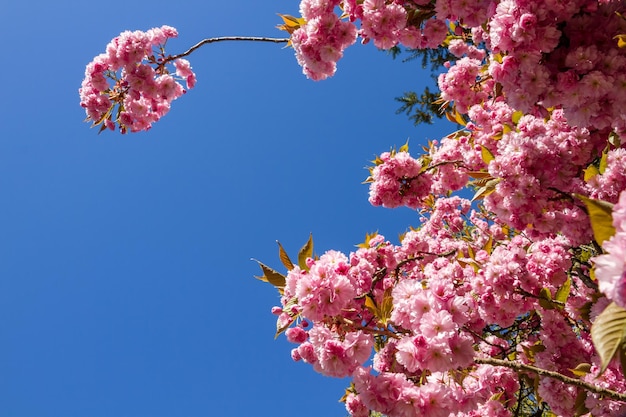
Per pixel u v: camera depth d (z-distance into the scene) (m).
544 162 3.49
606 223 1.31
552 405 3.71
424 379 2.72
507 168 3.53
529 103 3.04
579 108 2.99
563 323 3.88
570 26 2.97
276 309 3.26
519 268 3.84
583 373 3.33
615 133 3.59
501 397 4.48
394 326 3.05
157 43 5.06
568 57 2.93
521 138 3.54
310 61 3.94
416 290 2.64
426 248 5.70
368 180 5.47
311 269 2.77
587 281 3.77
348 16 3.99
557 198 3.52
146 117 5.32
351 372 2.63
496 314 3.89
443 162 5.42
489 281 3.89
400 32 4.07
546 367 3.78
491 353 4.86
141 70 4.96
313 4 3.81
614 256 1.16
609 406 3.29
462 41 6.04
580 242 3.66
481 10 3.69
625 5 2.91
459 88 5.45
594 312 2.00
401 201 5.24
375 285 4.17
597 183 3.42
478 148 5.36
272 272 3.28
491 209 4.07
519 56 2.97
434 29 4.11
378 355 3.25
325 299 2.72
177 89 5.28
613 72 2.87
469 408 2.66
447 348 2.29
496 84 3.58
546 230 3.64
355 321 2.97
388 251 4.47
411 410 2.42
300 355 2.96
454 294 2.54
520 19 2.85
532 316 4.73
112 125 5.25
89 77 5.04
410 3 4.05
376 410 2.53
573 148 3.57
